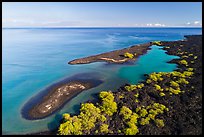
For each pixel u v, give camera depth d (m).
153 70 58.16
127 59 71.88
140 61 69.62
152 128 29.08
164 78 48.09
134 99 37.50
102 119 31.28
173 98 37.47
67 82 48.91
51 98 40.22
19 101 39.72
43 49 100.69
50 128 31.02
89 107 33.72
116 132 28.75
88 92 43.25
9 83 49.38
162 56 76.38
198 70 53.16
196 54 72.00
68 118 31.12
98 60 70.94
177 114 32.16
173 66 61.59
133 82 48.53
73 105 37.62
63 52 91.50
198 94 38.38
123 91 42.06
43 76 54.53
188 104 35.03
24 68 62.75
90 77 53.00
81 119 30.91
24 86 47.25
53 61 72.19
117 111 33.56
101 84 47.81
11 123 32.56
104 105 34.59
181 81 45.00
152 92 40.22
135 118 31.12
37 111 35.88
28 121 33.06
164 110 33.34
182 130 28.30
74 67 63.50
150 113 32.31
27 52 90.88
